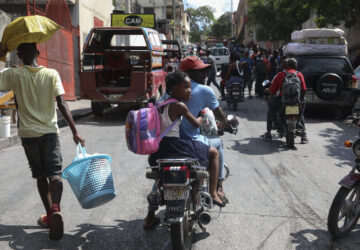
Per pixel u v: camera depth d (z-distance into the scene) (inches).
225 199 175.3
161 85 517.7
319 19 765.9
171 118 145.9
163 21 1389.0
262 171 258.8
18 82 158.2
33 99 159.2
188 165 140.4
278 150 316.8
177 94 148.3
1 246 154.9
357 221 178.4
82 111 500.4
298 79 320.5
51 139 160.1
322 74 458.0
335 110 541.6
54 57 563.8
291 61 327.3
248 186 228.5
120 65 518.9
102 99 450.3
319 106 462.0
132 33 506.6
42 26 159.0
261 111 521.3
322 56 471.2
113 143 336.2
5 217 183.2
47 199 168.7
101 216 185.5
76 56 660.1
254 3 1461.6
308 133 388.2
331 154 307.0
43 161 162.1
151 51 464.4
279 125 335.3
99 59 513.3
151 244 158.6
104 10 868.6
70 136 364.8
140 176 244.7
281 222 180.2
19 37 156.1
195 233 168.1
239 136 367.9
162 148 146.9
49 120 161.6
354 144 165.0
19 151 306.8
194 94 162.2
